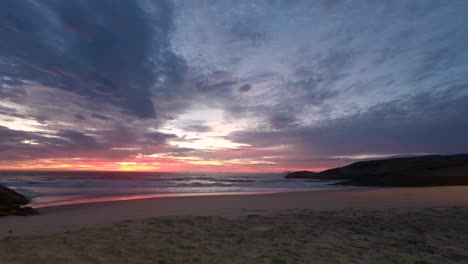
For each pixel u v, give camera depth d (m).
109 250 3.64
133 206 9.16
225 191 17.36
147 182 28.16
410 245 4.23
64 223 6.12
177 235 4.68
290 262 3.42
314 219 6.34
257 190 18.53
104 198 12.34
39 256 3.20
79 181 27.72
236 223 5.82
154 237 4.49
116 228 5.15
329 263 3.41
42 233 4.88
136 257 3.41
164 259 3.39
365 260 3.55
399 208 7.84
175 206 9.05
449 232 5.02
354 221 6.07
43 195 14.00
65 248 3.62
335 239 4.55
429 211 7.20
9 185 21.22
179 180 34.34
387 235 4.84
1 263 2.92
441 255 3.76
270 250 3.90
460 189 13.29
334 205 8.88
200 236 4.64
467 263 3.48
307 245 4.18
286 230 5.19
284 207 8.59
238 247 4.02
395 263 3.46
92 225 5.71
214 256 3.58
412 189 13.87
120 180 30.61
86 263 3.07
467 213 6.84
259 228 5.36
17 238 4.17
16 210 7.71
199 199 11.04
